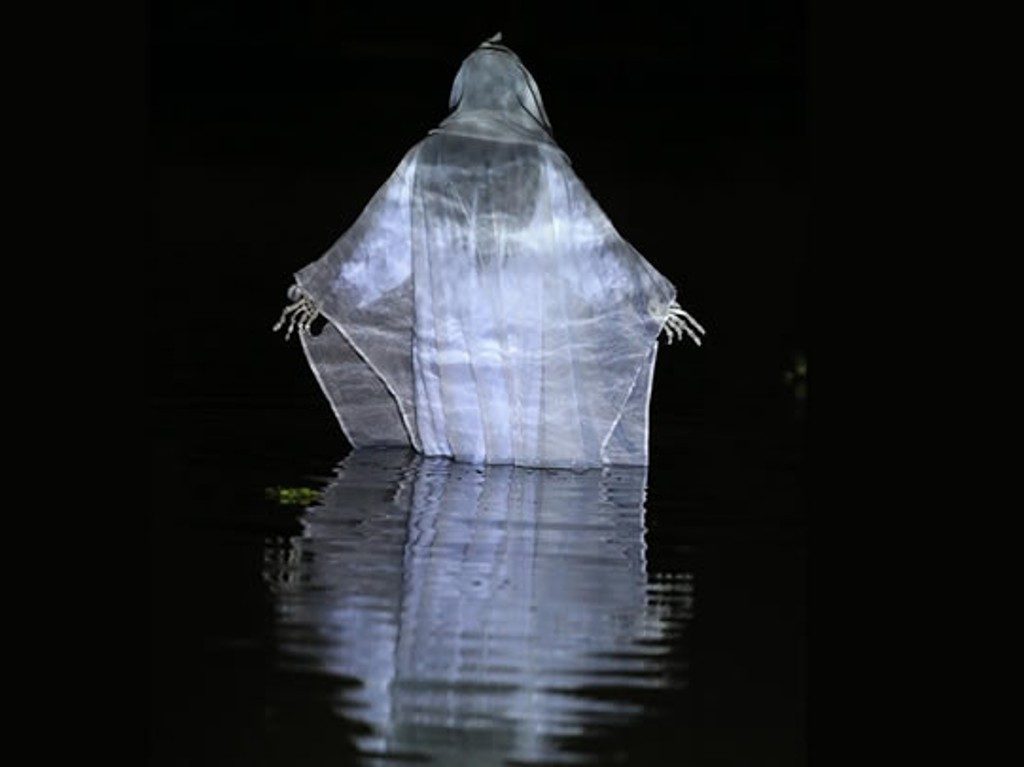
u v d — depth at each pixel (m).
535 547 25.30
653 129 103.38
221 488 28.22
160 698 19.30
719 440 33.12
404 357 31.52
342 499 27.69
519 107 31.44
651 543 25.64
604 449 30.77
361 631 21.34
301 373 38.00
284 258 53.59
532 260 30.44
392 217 31.05
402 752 18.00
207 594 22.59
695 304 48.34
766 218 67.75
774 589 23.67
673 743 18.42
